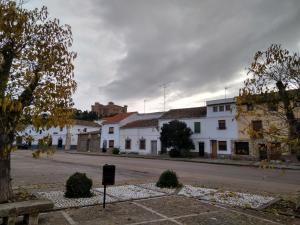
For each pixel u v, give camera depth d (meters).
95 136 56.66
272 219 6.76
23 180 13.30
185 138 37.41
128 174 17.06
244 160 32.12
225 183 13.57
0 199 6.96
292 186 12.98
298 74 7.89
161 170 19.92
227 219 6.69
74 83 7.41
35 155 6.86
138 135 46.91
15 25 6.81
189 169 21.31
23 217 6.21
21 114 6.75
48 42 7.44
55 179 13.80
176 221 6.46
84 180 8.97
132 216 6.81
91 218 6.59
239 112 8.66
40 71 7.12
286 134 7.77
